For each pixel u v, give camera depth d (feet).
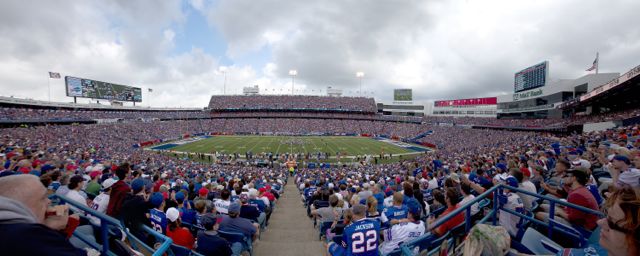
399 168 88.28
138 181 17.25
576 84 172.76
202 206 22.65
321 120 311.27
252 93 407.23
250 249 21.42
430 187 38.91
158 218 17.17
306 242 26.07
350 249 13.17
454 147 168.14
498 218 15.24
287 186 82.38
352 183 52.39
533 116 210.38
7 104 179.63
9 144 101.55
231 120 296.10
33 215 5.31
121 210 15.51
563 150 53.78
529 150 71.41
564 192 19.04
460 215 14.74
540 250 12.21
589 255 8.39
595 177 28.60
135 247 13.29
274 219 37.91
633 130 75.97
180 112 311.88
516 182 16.24
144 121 253.24
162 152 149.38
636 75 76.13
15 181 5.82
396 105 392.68
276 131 279.08
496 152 79.00
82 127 181.37
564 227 13.21
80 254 5.55
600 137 75.72
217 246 16.34
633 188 6.40
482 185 24.48
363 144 201.36
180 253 15.87
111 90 266.57
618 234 6.33
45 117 181.47
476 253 7.95
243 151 159.02
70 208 12.16
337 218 24.44
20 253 4.25
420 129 262.26
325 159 139.95
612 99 136.26
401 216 20.43
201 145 181.88
